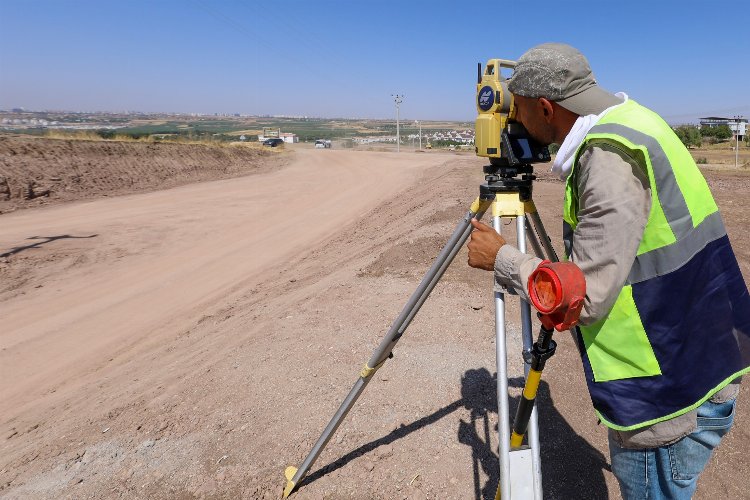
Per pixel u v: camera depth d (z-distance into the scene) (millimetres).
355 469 2525
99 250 10195
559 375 3184
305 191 19156
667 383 1279
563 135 1396
